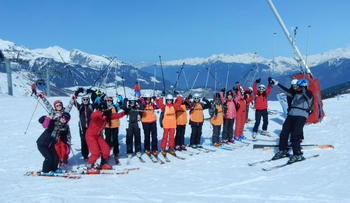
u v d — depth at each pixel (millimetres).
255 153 7465
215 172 5762
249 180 5043
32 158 7195
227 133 9023
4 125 12641
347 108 17969
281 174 5281
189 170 6035
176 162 6875
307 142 7891
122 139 10023
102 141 6164
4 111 17422
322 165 5570
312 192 4211
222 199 4141
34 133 10867
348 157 5953
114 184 5098
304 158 6090
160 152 8055
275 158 6484
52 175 5688
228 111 8867
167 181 5219
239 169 5906
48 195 4449
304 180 4805
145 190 4688
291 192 4262
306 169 5430
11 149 8227
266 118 10242
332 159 5922
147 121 7496
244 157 7086
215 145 8633
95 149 5934
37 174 5746
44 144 5727
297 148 6070
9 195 4477
